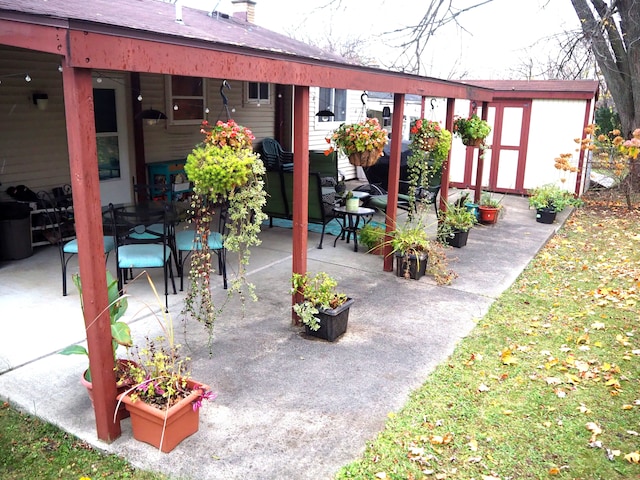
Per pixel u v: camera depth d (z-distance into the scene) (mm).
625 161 10172
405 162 9062
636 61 10836
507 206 10047
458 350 4004
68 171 6695
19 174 6176
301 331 4250
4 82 5875
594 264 6438
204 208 3562
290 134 10750
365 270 5859
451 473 2672
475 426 3068
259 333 4191
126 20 3436
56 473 2615
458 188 11781
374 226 7137
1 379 3377
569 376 3615
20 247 5754
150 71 2723
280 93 10297
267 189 6785
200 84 8484
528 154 11039
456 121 7938
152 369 3213
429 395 3369
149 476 2584
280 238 7109
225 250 5121
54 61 6332
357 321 4488
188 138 8461
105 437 2809
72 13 3020
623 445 2930
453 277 5602
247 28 7715
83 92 2412
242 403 3213
